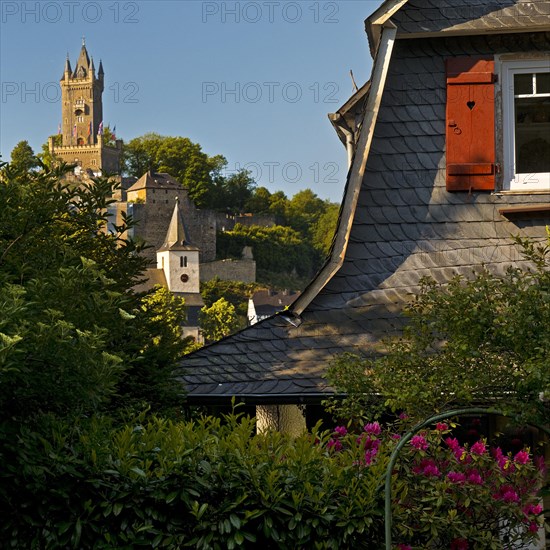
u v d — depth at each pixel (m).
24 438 9.09
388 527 8.95
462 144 14.99
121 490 9.30
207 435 9.93
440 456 10.97
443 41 15.31
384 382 10.59
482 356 9.95
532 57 15.12
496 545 10.31
